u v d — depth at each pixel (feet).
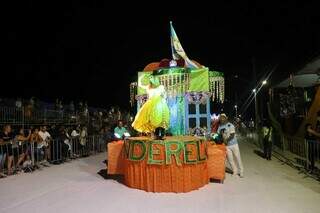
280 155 54.80
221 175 32.07
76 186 31.30
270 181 32.86
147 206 24.53
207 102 39.88
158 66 41.06
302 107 62.08
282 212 22.66
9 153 37.35
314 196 26.68
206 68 39.09
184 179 28.50
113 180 34.22
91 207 24.41
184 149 28.60
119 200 26.25
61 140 47.88
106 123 71.31
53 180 34.09
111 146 35.42
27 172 38.75
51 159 45.42
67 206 24.68
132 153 30.14
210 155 32.42
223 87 42.32
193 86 38.63
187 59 38.75
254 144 84.02
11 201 26.03
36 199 26.61
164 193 28.30
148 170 28.94
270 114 74.90
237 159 35.76
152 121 31.65
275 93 75.97
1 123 51.55
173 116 38.70
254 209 23.39
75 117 70.54
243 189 29.50
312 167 38.01
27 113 57.72
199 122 39.81
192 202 25.46
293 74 57.77
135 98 42.93
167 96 37.35
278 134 68.95
